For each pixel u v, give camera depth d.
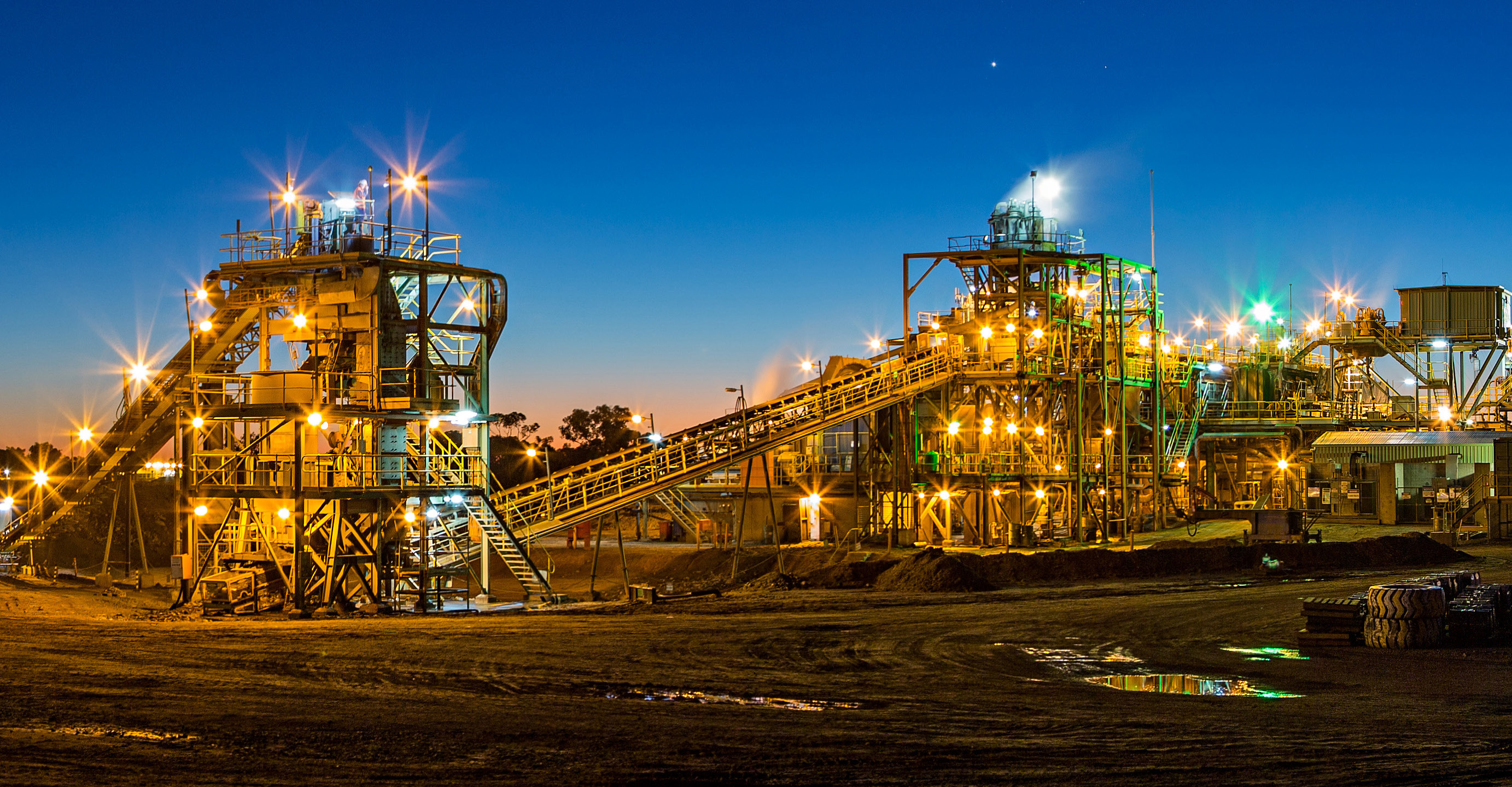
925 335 66.06
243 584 40.94
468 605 42.94
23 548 55.09
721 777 17.03
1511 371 81.25
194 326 44.09
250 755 18.05
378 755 18.16
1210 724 20.83
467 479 45.47
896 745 19.02
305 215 45.50
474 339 46.97
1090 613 37.69
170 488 77.06
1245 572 50.97
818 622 35.75
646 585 56.88
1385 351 83.38
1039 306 62.69
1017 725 20.77
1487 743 19.09
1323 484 74.19
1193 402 72.94
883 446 62.91
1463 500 67.62
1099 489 63.03
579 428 128.12
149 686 24.22
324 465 42.41
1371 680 26.11
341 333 44.25
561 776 17.03
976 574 45.81
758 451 54.62
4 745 18.38
